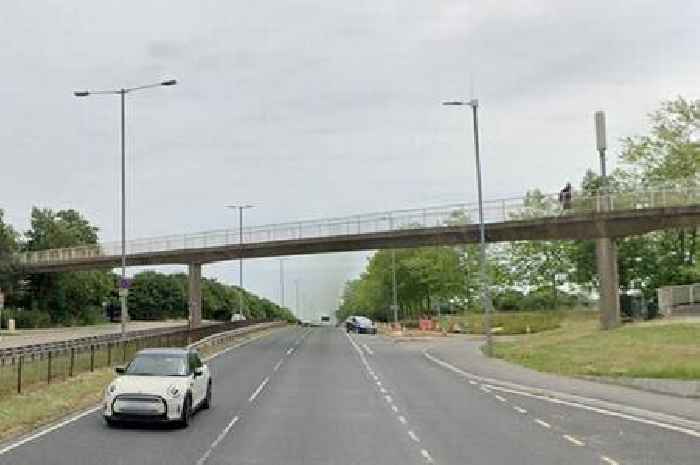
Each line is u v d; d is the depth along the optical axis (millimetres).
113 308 125125
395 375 34062
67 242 107625
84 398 23016
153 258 68625
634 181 64812
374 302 115938
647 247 64000
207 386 21719
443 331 74562
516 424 18797
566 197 52625
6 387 22562
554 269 78688
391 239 57375
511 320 75625
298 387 28500
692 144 62688
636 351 36938
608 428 18078
